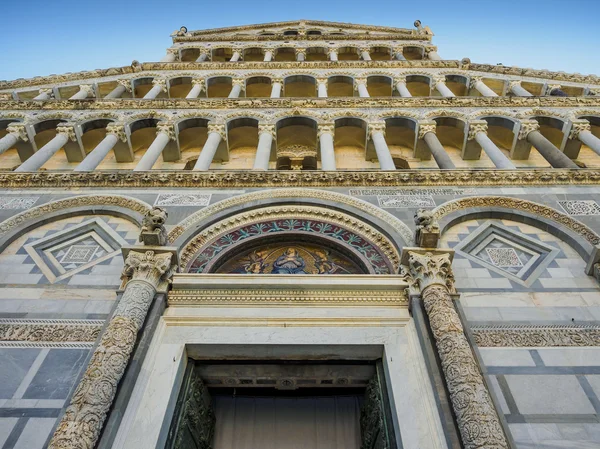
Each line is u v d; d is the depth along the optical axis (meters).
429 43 25.16
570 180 11.17
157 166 14.72
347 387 7.75
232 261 9.55
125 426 5.72
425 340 6.74
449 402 5.89
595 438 5.70
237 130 15.98
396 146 15.97
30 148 14.74
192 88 19.53
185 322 7.31
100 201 10.61
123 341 6.30
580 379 6.43
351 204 10.41
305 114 15.32
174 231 9.38
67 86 19.33
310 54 24.89
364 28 29.62
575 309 7.61
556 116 15.10
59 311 7.58
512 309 7.62
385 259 9.02
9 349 6.92
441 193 10.88
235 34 27.98
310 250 9.86
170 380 6.39
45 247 9.45
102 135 15.88
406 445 5.61
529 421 5.89
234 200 10.52
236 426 7.87
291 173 11.27
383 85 20.55
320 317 7.41
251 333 7.15
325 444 7.73
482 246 9.54
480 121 14.72
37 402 6.18
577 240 9.12
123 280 7.80
